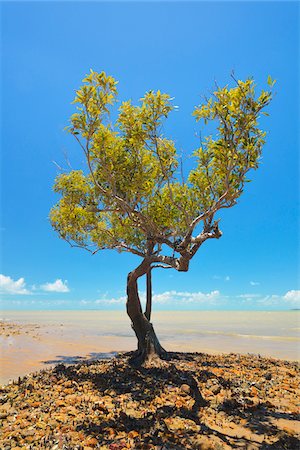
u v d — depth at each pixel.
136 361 15.63
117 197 13.16
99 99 11.32
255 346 23.92
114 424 8.27
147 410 9.30
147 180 14.08
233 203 11.78
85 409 9.35
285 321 61.38
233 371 14.22
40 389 11.20
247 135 10.73
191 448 7.20
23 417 8.73
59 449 7.09
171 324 51.16
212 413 9.32
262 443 7.48
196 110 10.89
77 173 16.58
